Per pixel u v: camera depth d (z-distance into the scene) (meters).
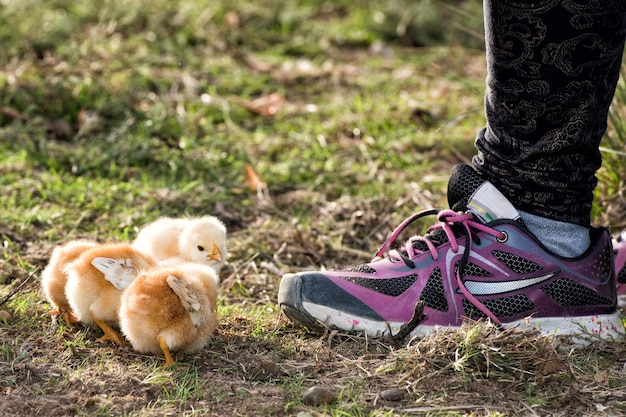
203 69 8.34
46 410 3.20
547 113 3.54
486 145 3.72
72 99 7.30
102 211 5.62
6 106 7.15
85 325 3.95
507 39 3.47
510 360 3.49
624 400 3.34
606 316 3.79
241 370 3.56
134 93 7.49
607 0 3.37
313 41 9.62
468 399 3.33
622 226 5.09
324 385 3.45
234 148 6.79
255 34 9.55
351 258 5.25
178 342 3.55
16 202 5.63
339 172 6.45
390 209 5.86
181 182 6.16
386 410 3.25
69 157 6.36
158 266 3.91
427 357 3.53
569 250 3.74
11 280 4.52
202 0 10.06
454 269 3.77
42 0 9.44
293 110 7.64
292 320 3.92
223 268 4.95
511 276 3.73
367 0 10.64
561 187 3.64
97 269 3.79
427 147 6.95
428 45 9.69
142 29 9.27
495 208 3.73
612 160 5.46
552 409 3.28
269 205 5.91
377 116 7.49
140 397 3.31
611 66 3.51
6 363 3.52
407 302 3.78
